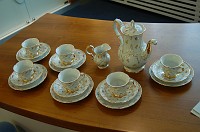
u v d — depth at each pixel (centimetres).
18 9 286
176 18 285
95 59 109
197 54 111
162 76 100
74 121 88
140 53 99
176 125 81
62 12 329
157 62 107
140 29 97
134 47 99
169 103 89
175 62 99
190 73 100
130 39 97
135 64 101
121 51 103
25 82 108
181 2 269
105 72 109
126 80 93
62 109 94
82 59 118
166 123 82
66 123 90
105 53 108
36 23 161
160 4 290
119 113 88
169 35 128
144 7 310
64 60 115
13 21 286
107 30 141
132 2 319
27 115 98
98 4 342
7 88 108
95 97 97
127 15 309
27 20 300
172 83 96
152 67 105
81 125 87
